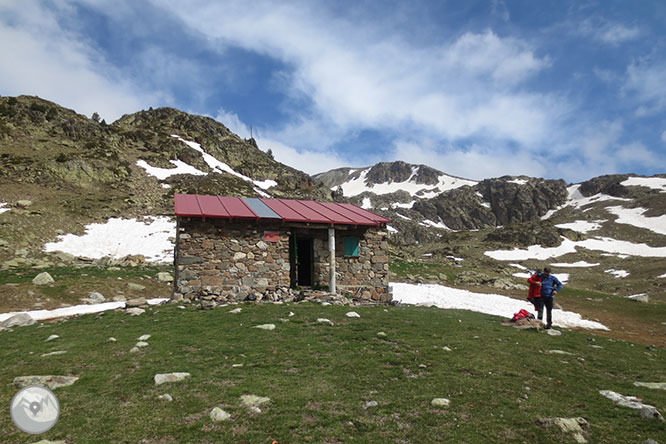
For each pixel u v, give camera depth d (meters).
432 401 7.88
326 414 7.18
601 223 171.50
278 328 14.21
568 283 94.06
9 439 6.04
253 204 25.23
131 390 8.16
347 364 10.29
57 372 9.37
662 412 7.89
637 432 6.91
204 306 18.33
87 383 8.59
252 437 6.23
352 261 24.62
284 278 22.30
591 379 10.20
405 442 6.29
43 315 19.27
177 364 9.99
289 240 23.69
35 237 50.56
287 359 10.63
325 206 27.70
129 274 31.53
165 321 15.60
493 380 9.47
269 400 7.73
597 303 32.91
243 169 130.50
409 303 25.55
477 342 13.47
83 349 11.52
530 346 13.52
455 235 191.38
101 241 54.69
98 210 67.62
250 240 22.08
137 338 12.84
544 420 7.06
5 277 26.64
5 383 8.65
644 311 30.02
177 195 25.09
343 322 15.66
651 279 84.19
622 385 9.91
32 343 12.71
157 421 6.73
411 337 13.59
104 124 118.12
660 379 10.79
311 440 6.20
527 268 120.50
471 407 7.76
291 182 136.12
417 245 187.50
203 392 8.06
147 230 62.28
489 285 39.47
